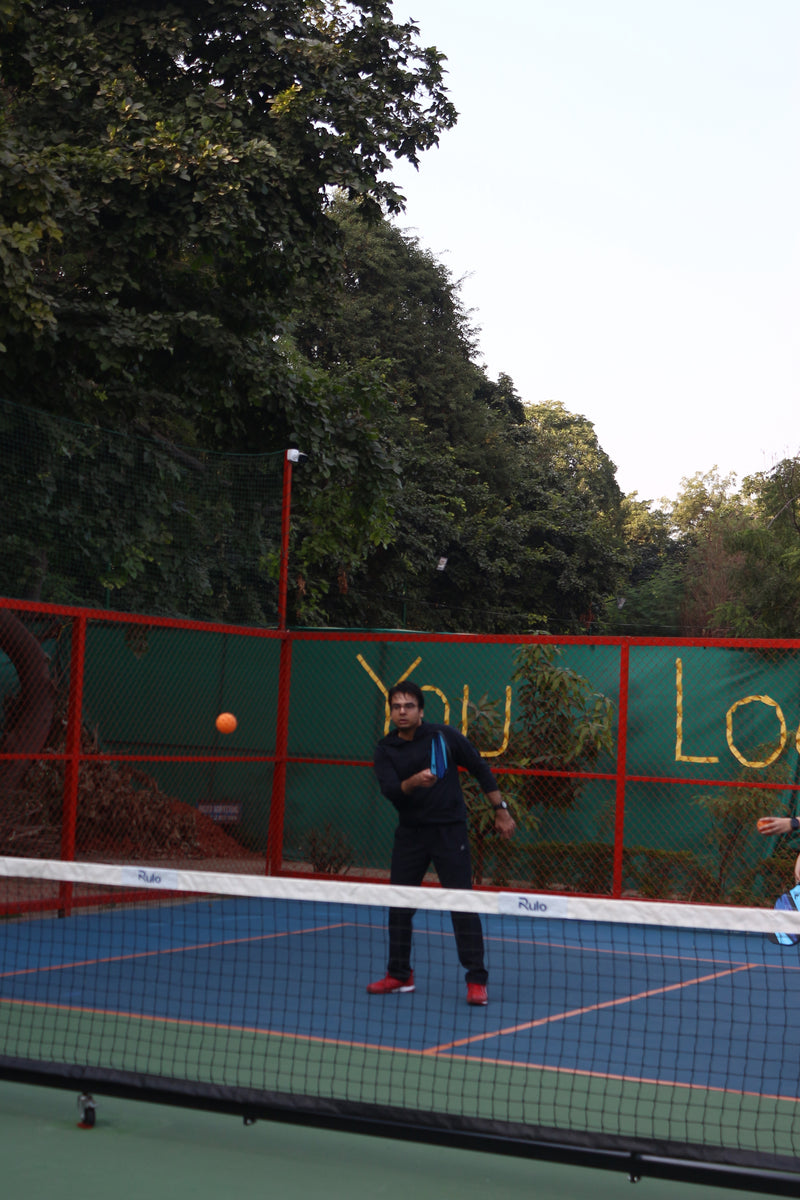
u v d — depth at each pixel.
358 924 10.37
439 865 7.44
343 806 13.84
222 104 14.20
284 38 15.01
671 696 12.70
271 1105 4.20
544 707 12.92
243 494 13.51
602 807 12.86
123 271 13.70
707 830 12.38
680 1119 4.80
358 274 39.31
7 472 11.21
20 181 11.55
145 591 13.23
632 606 53.34
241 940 9.27
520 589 38.84
